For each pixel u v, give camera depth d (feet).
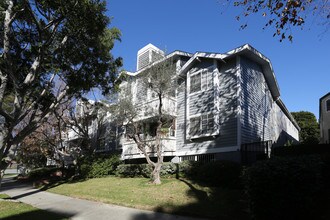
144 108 62.75
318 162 24.82
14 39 37.76
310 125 154.10
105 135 88.84
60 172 89.66
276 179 24.31
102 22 36.55
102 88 44.19
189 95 63.87
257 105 63.77
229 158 53.83
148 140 65.21
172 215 31.32
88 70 40.40
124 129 75.87
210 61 61.62
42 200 47.52
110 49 41.52
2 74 35.78
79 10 33.58
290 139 103.45
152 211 33.83
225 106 57.36
